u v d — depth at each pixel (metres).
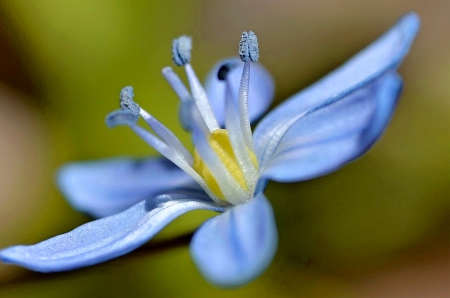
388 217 0.07
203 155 0.06
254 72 0.07
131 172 0.07
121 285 0.07
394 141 0.07
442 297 0.07
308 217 0.07
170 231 0.07
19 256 0.05
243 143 0.06
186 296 0.07
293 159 0.06
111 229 0.06
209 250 0.05
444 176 0.07
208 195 0.06
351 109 0.06
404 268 0.07
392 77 0.06
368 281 0.07
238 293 0.07
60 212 0.08
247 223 0.06
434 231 0.07
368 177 0.07
